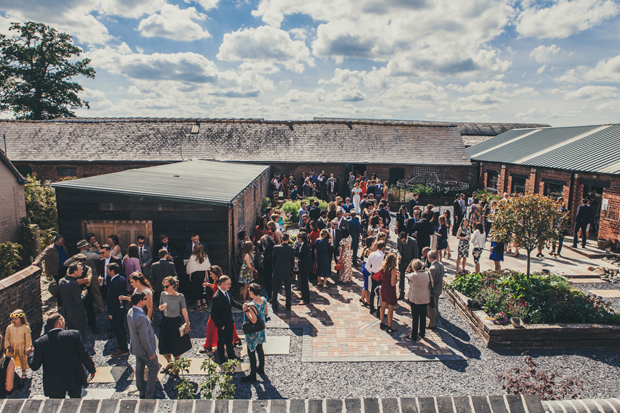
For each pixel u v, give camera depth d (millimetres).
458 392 5664
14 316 5750
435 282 7328
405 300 9180
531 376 5340
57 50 37812
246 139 26656
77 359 4848
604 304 7723
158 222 9016
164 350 6027
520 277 8477
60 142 25219
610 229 13219
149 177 11461
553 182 16734
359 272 11016
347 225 10445
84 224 9062
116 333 6570
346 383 5895
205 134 26734
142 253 8375
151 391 5383
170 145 25688
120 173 11969
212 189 10172
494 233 9078
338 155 26000
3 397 4836
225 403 2977
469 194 24312
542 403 3119
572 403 3117
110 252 7992
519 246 8789
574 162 15812
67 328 6734
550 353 6781
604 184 13609
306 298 8844
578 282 10367
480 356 6684
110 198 8945
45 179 24250
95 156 24406
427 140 27844
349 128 28188
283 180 23328
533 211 8555
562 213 8656
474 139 40562
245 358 6609
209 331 6727
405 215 12406
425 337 7312
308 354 6688
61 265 8766
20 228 12914
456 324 7910
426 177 26047
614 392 5691
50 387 4734
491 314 7527
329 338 7250
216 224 8984
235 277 9266
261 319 5906
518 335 6914
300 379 5996
